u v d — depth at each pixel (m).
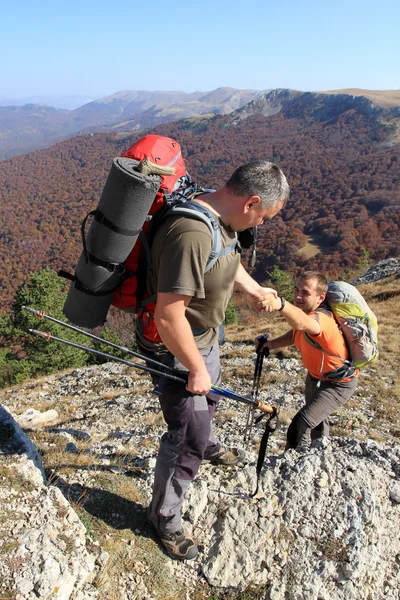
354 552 3.07
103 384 11.23
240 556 3.05
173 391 2.61
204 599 2.88
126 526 3.05
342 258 105.94
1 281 168.12
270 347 4.02
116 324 27.02
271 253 121.12
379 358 10.67
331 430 6.68
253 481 3.44
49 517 2.67
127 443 5.32
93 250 2.26
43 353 22.28
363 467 3.53
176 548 2.96
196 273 2.17
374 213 147.00
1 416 3.24
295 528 3.19
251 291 3.10
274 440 5.80
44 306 21.58
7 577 2.32
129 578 2.76
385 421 7.14
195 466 2.83
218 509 3.26
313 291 3.62
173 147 2.46
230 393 2.84
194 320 2.45
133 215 2.13
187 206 2.21
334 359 3.72
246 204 2.27
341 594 2.98
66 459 3.79
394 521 3.40
